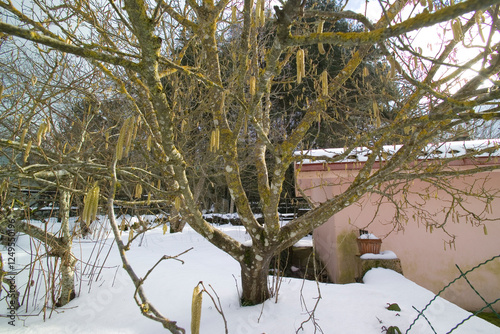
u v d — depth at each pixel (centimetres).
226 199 1647
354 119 530
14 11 153
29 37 111
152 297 384
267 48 451
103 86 433
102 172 310
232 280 432
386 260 483
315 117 319
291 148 305
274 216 325
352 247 551
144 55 150
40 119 407
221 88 190
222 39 452
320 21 188
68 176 368
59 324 329
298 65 183
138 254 609
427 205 547
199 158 727
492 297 511
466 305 516
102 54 137
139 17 138
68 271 392
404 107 279
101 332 311
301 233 348
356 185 317
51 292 389
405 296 366
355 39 125
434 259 535
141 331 312
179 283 418
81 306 372
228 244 351
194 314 109
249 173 1145
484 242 526
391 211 557
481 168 271
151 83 165
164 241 799
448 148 479
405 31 112
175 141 436
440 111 257
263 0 200
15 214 352
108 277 464
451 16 99
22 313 362
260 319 314
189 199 284
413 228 546
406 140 299
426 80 254
